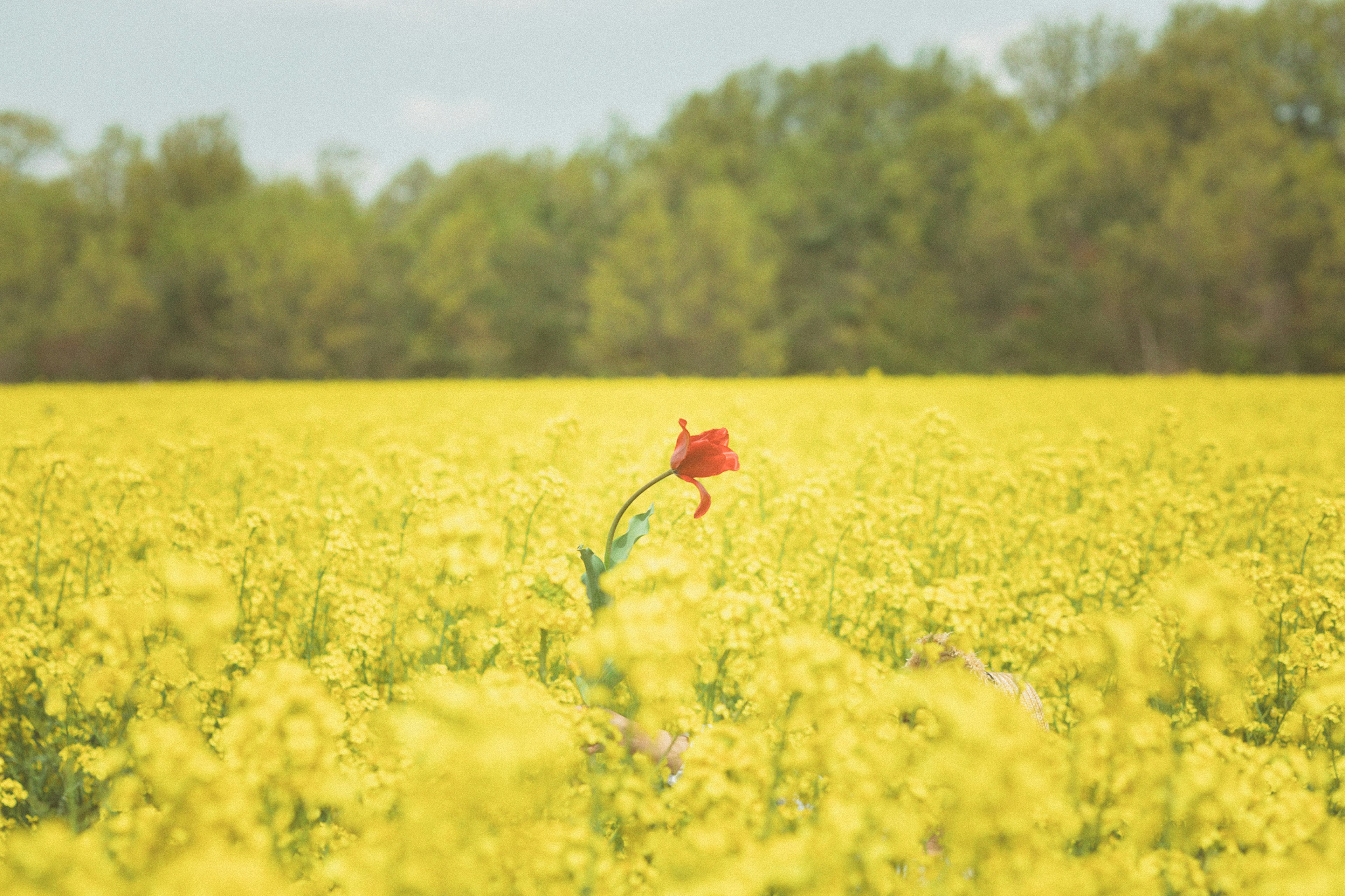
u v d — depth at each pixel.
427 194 100.38
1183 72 77.00
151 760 2.36
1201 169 67.81
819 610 4.52
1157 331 67.62
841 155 82.00
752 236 75.75
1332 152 73.44
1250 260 63.78
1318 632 4.10
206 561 4.23
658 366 69.94
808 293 76.00
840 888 1.96
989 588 4.68
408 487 4.69
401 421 15.21
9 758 3.80
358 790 2.49
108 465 6.50
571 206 81.56
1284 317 63.16
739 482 5.51
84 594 4.80
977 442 10.60
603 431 11.92
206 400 22.06
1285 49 80.62
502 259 75.94
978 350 69.06
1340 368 59.72
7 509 5.49
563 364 75.38
